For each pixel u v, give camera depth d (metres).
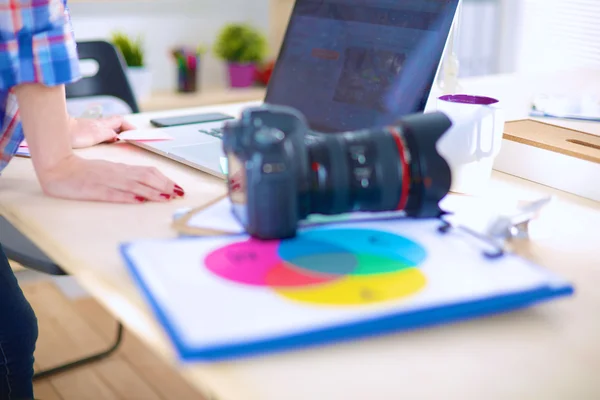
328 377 0.53
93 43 1.88
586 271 0.73
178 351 0.52
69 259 0.74
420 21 1.08
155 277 0.63
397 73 1.08
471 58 3.28
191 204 0.91
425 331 0.60
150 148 1.18
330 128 1.15
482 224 0.80
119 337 2.15
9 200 0.93
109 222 0.84
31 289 2.56
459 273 0.64
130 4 3.02
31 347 1.28
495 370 0.54
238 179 0.76
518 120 1.22
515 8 3.01
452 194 0.95
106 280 0.68
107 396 1.97
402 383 0.52
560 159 1.01
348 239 0.72
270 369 0.54
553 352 0.57
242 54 3.07
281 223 0.71
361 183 0.73
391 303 0.58
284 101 1.29
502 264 0.66
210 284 0.62
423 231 0.74
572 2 2.56
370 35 1.16
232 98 2.97
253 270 0.64
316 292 0.60
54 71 0.93
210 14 3.21
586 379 0.53
